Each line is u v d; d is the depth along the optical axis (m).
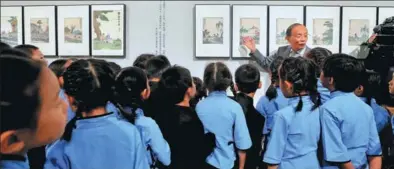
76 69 0.92
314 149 1.07
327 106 1.07
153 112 1.26
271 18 2.04
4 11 2.27
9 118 0.47
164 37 2.17
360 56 1.26
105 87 0.94
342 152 1.03
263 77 1.79
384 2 1.65
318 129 1.07
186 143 1.25
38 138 0.51
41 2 2.25
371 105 1.14
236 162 1.33
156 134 1.11
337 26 1.75
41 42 2.26
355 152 1.05
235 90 1.47
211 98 1.35
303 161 1.06
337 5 1.78
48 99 0.52
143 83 1.13
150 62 1.54
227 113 1.31
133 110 1.07
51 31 2.26
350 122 1.04
